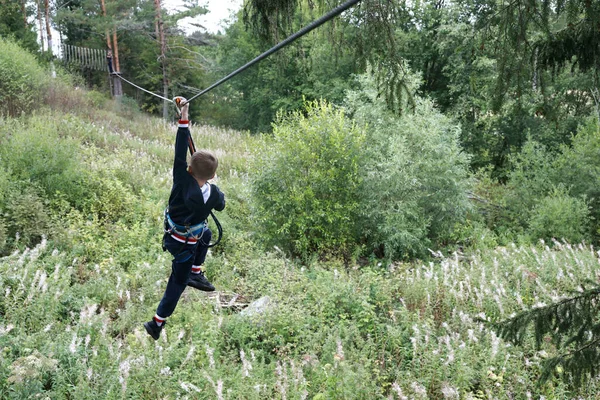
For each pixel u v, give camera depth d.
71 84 23.73
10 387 4.73
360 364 5.74
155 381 5.18
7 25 25.72
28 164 9.91
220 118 36.12
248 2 4.88
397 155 10.16
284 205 9.88
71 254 8.16
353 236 10.37
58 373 5.07
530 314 3.87
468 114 19.23
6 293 6.39
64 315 6.62
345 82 23.75
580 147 12.95
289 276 8.21
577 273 8.55
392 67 3.82
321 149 10.15
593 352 3.53
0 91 15.91
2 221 8.28
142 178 12.31
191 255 3.51
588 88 4.77
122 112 22.81
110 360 5.48
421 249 10.06
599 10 3.38
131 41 33.41
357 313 7.05
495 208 13.42
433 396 5.66
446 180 10.51
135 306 6.86
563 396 5.54
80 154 12.02
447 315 7.21
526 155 14.15
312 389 5.53
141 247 8.80
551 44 4.11
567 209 11.61
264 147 10.80
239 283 8.16
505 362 5.91
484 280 7.87
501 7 3.75
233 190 12.51
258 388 5.10
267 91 30.84
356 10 3.87
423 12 20.11
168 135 19.86
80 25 33.00
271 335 6.61
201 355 5.84
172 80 31.02
